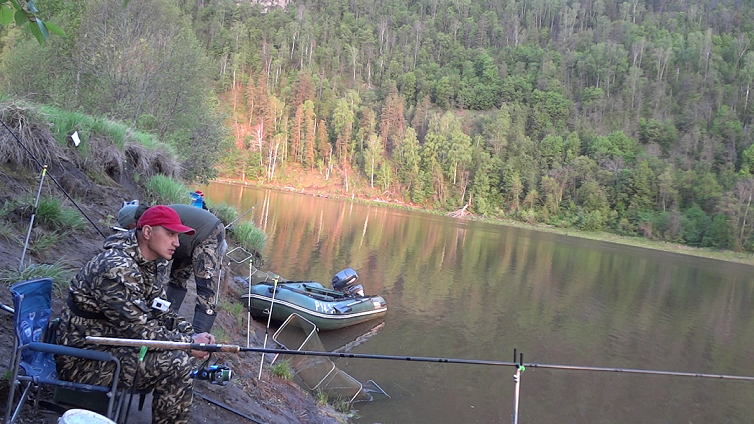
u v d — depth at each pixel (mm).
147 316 2502
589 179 55719
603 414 7219
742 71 78875
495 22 113312
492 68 94188
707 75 81812
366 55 101875
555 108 80000
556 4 117250
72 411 2090
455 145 61469
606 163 59375
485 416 6449
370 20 116188
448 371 7887
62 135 6922
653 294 18078
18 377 2379
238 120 73500
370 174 65062
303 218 27984
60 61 14734
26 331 2439
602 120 78125
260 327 7828
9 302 3607
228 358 5328
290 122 70812
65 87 13875
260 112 75375
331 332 8984
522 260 22922
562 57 94438
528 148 65062
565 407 7242
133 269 2461
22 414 2605
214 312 3367
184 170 13930
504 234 37656
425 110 78875
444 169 62000
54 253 5047
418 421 5957
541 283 17281
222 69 83188
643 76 86688
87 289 2436
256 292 8406
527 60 98688
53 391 2762
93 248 5645
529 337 10562
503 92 87500
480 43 109562
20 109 6156
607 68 88688
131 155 8781
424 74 95125
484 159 60375
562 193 56562
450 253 22031
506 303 13453
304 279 12375
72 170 6781
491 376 7977
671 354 10805
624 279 20953
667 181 51219
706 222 46062
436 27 114875
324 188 64188
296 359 6355
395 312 11102
